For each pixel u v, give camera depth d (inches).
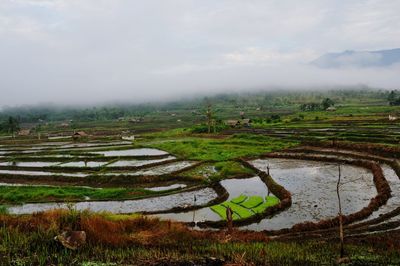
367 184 2095.2
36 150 4148.6
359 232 1330.0
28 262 746.2
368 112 6131.9
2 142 5305.1
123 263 784.9
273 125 5270.7
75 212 1058.1
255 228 1467.8
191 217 1651.1
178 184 2390.5
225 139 4222.4
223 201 1894.7
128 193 2135.8
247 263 835.4
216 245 981.2
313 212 1635.1
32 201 2078.0
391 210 1595.7
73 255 811.4
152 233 1089.4
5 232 877.8
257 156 3179.1
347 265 872.3
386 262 895.7
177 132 5349.4
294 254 944.3
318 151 3147.1
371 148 2955.2
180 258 834.8
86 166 2994.6
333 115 6008.9
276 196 1955.0
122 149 3964.1
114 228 1066.1
